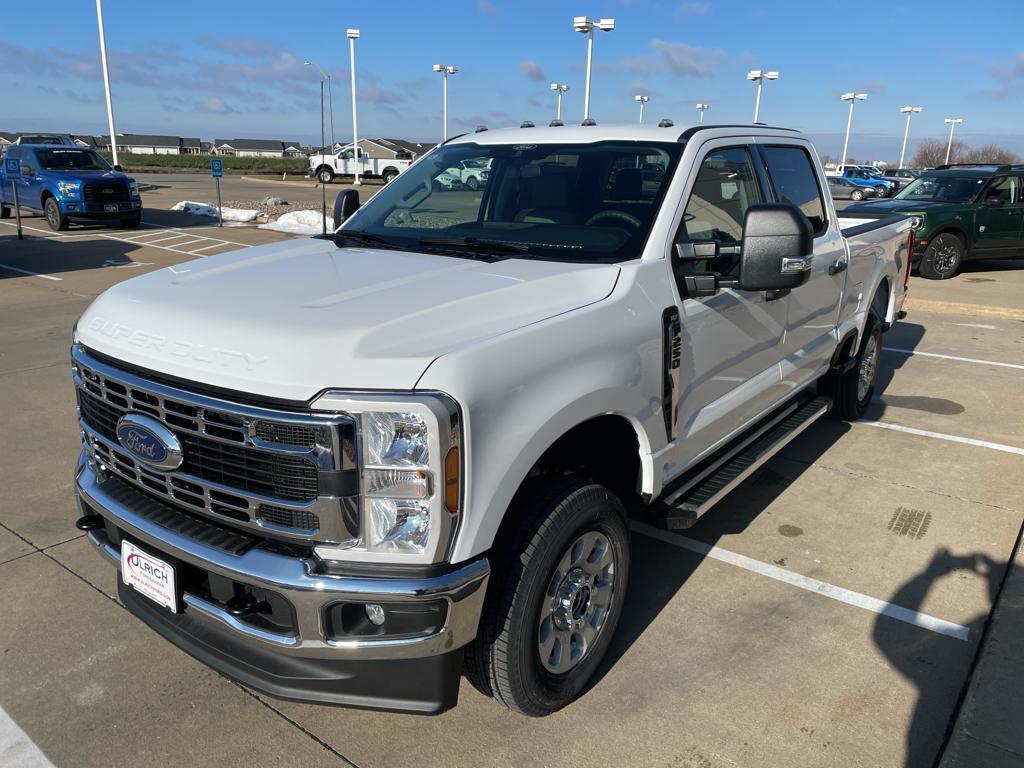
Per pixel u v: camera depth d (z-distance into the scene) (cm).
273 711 292
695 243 323
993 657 309
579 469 309
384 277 287
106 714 289
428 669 243
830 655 324
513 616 248
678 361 313
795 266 292
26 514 439
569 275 290
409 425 213
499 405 229
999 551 414
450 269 299
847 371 576
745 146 392
